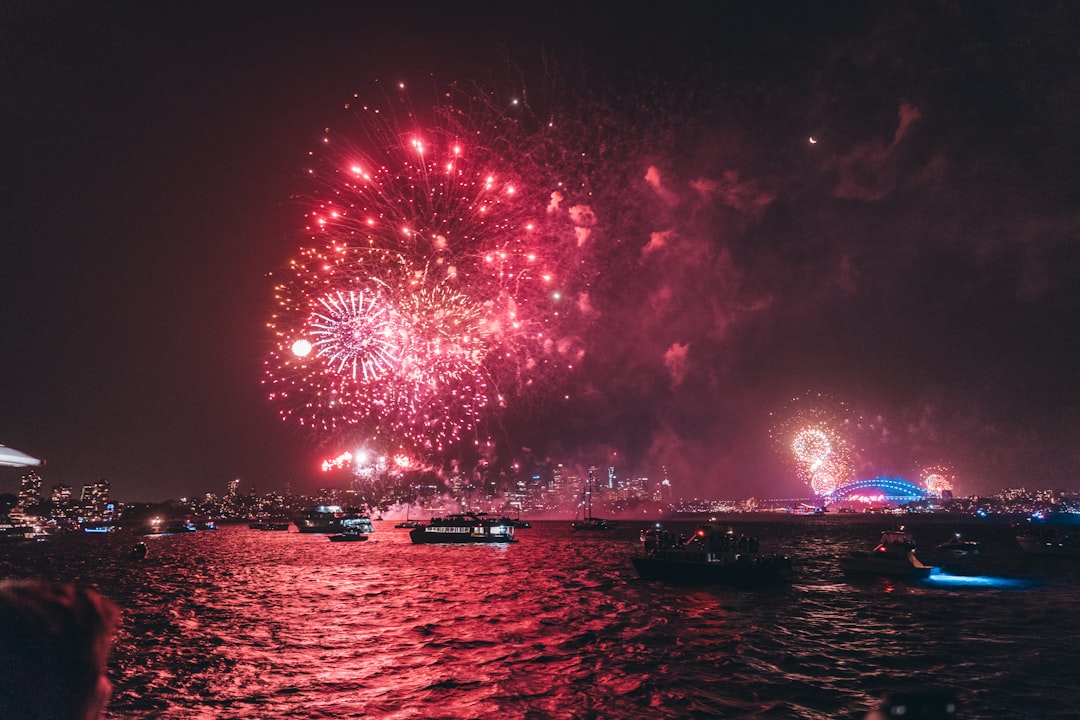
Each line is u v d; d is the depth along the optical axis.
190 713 20.27
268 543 141.25
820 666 26.38
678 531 198.75
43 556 106.31
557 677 24.56
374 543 137.38
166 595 49.81
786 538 157.50
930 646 30.31
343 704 21.20
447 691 22.67
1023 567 75.69
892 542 61.53
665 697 21.95
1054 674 24.95
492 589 53.22
